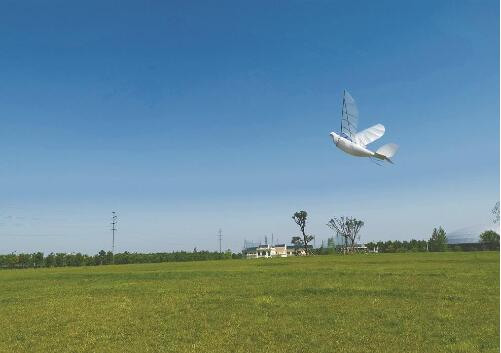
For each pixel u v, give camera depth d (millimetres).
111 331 21859
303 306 25844
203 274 50000
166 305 28016
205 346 18625
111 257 139500
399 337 18875
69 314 26359
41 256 133250
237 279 42219
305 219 166250
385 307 24719
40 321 24703
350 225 156250
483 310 23109
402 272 41750
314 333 19891
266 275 45094
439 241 141875
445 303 25297
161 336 20516
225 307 26609
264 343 18797
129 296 32938
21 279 55156
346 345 17953
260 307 26156
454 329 19719
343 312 23812
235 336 20031
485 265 47375
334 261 69375
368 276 39594
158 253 145625
